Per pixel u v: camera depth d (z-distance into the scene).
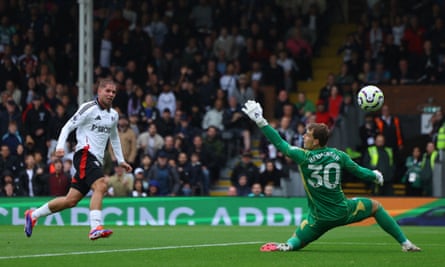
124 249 24.88
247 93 54.66
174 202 45.09
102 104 26.47
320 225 22.95
